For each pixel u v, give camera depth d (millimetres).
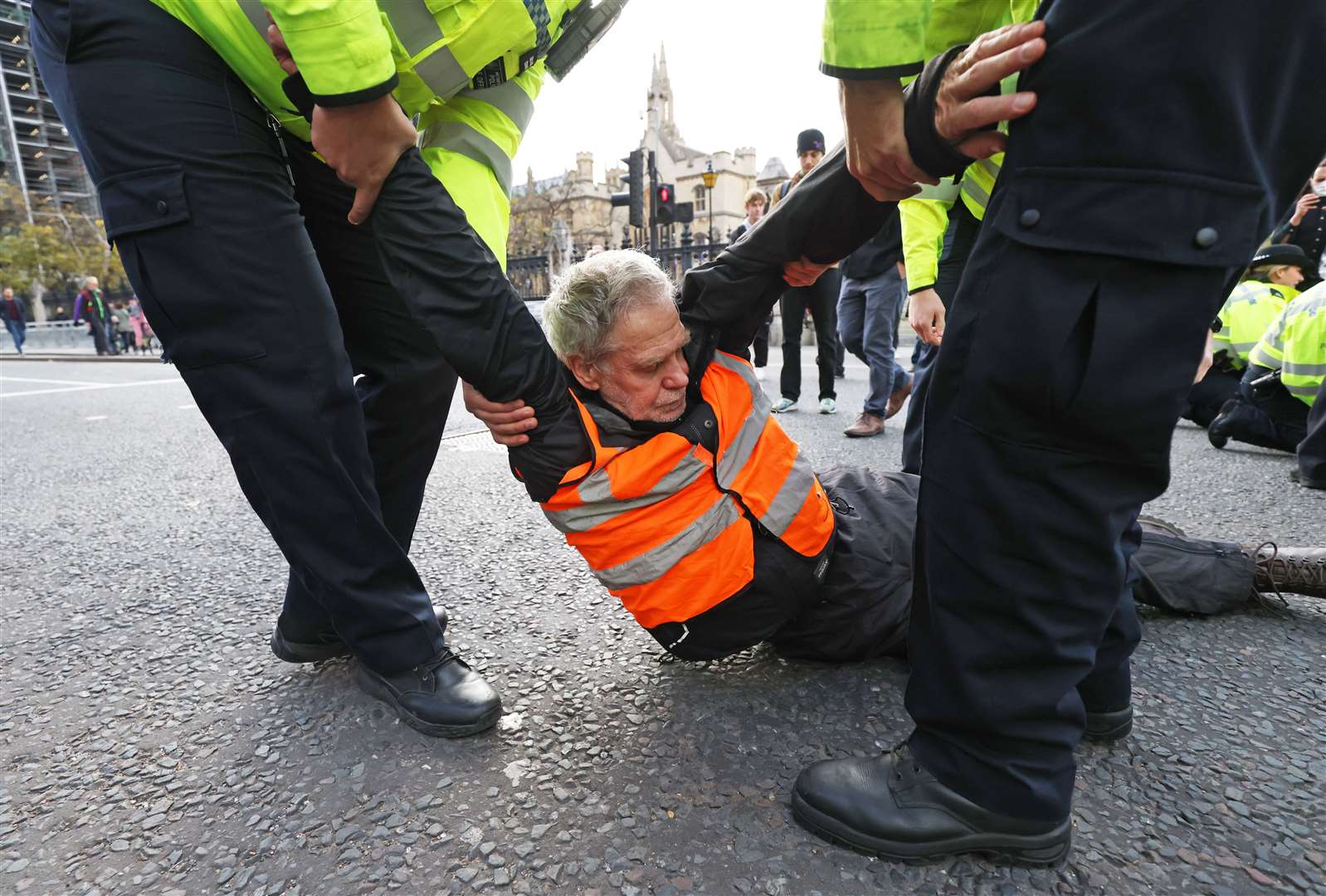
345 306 1514
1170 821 1183
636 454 1307
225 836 1213
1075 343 879
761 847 1149
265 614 2084
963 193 1922
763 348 9070
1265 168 826
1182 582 1827
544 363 1252
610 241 63656
